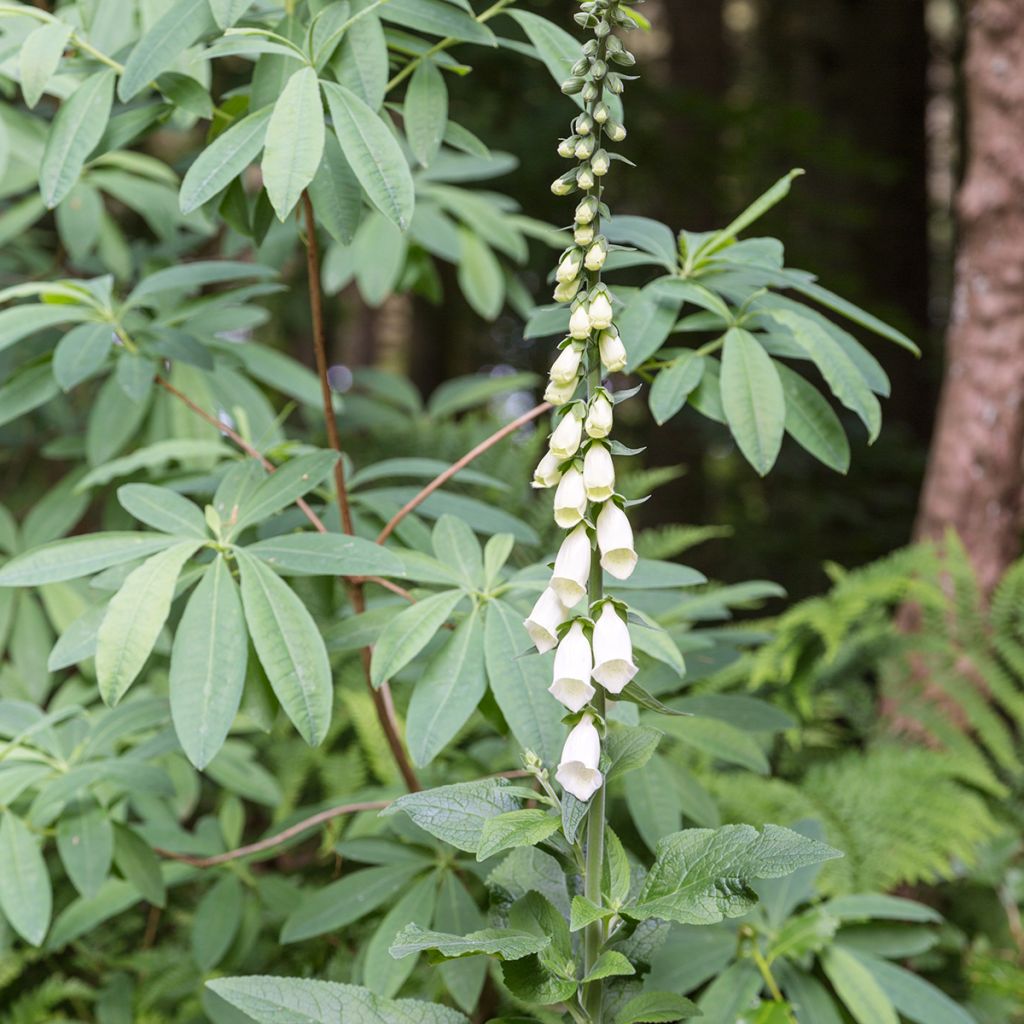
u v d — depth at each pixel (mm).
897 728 2369
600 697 1225
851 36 6305
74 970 2100
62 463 2838
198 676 1329
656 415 1415
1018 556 2637
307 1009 1289
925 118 6332
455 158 2305
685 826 1751
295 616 1359
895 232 6023
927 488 2617
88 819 1549
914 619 2465
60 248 2424
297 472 1450
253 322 1789
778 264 1484
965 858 1975
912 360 5625
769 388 1409
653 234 1520
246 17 1490
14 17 1539
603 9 1232
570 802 1212
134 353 1609
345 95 1359
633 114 4238
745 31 7051
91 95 1439
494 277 2266
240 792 1871
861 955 1548
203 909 1690
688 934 1562
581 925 1206
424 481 2701
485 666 1397
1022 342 2438
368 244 2182
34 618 1835
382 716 1606
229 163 1346
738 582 4695
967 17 2561
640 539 2426
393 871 1578
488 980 1657
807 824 1628
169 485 1681
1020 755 2371
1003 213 2441
